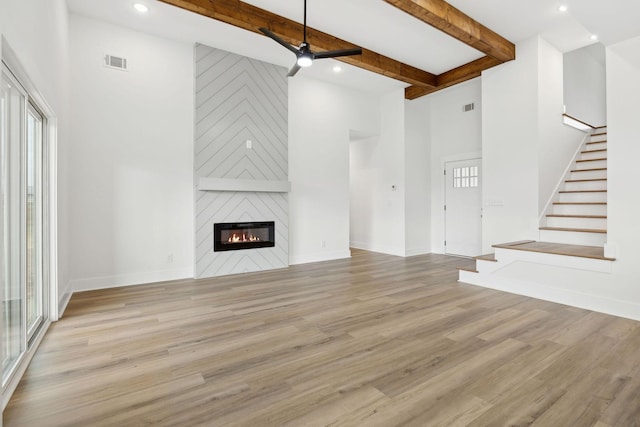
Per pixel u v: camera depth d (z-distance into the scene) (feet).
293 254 19.52
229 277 16.03
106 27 13.87
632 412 5.73
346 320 10.21
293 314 10.77
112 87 13.99
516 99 16.37
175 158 15.49
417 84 19.36
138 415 5.68
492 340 8.73
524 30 15.03
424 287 14.16
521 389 6.44
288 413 5.73
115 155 14.10
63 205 11.61
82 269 13.51
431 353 7.98
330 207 20.97
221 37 15.20
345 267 18.49
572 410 5.79
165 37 15.15
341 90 21.39
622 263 10.62
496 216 17.19
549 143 16.26
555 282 12.22
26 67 6.79
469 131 21.30
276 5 13.04
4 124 6.89
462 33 13.82
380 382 6.70
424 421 5.50
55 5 9.99
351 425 5.42
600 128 19.52
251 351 8.11
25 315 7.76
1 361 5.30
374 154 24.07
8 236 7.27
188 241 15.92
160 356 7.85
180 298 12.53
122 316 10.57
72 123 13.17
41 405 5.94
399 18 13.99
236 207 16.92
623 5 8.74
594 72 25.09
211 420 5.55
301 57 11.28
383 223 23.50
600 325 9.79
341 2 12.86
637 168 10.31
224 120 16.52
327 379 6.82
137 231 14.66
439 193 23.16
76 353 7.99
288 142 19.06
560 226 15.62
